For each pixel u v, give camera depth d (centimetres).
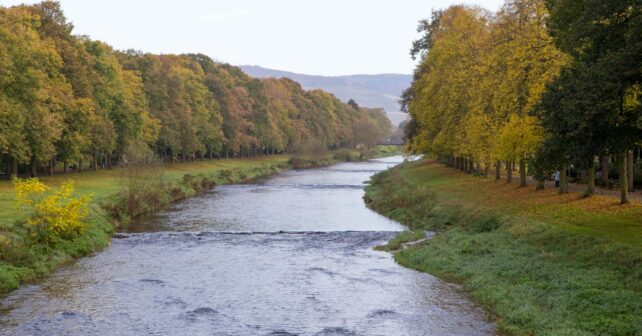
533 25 3506
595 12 2292
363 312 2073
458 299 2230
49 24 6128
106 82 7069
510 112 3694
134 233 3822
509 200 3884
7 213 3362
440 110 5344
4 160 5641
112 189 5344
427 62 5934
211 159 11156
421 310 2094
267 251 3212
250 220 4475
